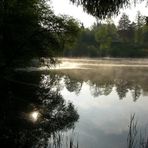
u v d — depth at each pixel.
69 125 10.96
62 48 22.42
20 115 11.89
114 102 15.70
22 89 17.91
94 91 19.34
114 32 91.88
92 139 9.29
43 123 11.00
